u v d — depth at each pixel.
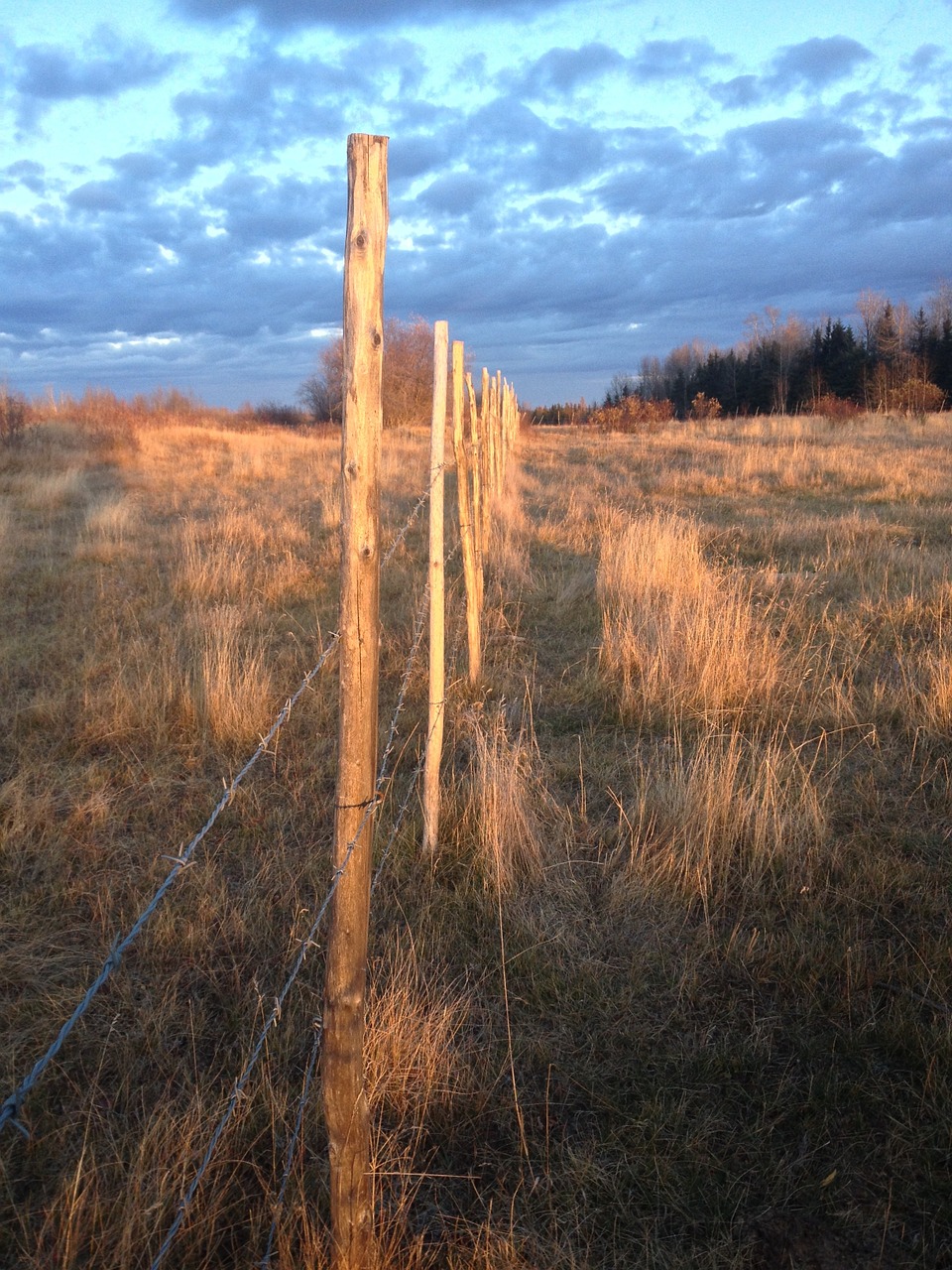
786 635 6.51
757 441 24.02
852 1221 2.22
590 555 9.60
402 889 3.53
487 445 8.55
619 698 5.46
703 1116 2.51
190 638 6.34
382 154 1.62
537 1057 2.71
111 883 3.54
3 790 4.12
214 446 23.67
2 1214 2.12
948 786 4.18
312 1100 2.49
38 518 11.84
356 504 1.69
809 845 3.77
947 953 3.06
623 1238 2.19
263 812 4.15
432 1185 2.32
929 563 8.34
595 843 3.95
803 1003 2.92
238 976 3.00
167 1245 1.76
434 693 3.76
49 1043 2.68
